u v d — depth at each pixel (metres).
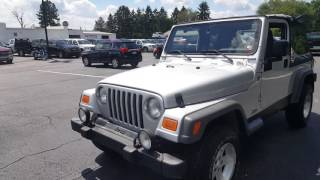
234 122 3.83
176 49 5.15
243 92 4.09
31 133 6.30
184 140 3.10
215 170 3.55
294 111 5.99
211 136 3.42
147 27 110.44
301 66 5.97
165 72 3.97
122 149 3.56
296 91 5.61
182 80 3.59
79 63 23.89
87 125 4.15
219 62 4.54
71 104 8.97
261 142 5.58
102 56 19.89
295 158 4.91
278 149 5.27
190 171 3.39
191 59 4.85
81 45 32.34
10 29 52.28
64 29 55.72
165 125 3.21
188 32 5.02
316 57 23.14
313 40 24.00
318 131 6.15
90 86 12.27
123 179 4.32
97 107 4.11
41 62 25.89
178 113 3.19
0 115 7.79
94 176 4.42
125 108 3.64
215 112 3.34
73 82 13.42
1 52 24.53
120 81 3.76
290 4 41.50
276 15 4.71
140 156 3.37
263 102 4.62
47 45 29.31
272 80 4.77
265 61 4.45
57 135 6.15
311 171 4.48
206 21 4.84
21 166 4.76
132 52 19.44
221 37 4.67
